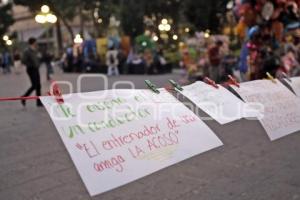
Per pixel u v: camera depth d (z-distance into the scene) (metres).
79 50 22.34
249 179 3.95
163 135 2.31
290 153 4.76
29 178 4.24
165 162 2.21
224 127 6.14
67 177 4.23
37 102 9.42
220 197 3.54
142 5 26.19
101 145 2.09
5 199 3.69
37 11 12.55
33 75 9.33
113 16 27.97
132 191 3.73
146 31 24.19
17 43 41.09
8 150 5.41
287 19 9.03
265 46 9.32
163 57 21.77
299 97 3.50
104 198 3.60
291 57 9.27
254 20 9.19
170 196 3.61
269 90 3.26
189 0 21.16
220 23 20.53
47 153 5.18
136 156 2.15
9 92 13.52
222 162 4.50
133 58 19.92
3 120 7.70
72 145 2.01
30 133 6.43
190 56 15.32
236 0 9.82
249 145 5.15
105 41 22.20
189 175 4.11
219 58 12.24
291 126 3.16
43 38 43.69
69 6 23.69
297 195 3.50
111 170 2.04
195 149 2.34
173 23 25.52
